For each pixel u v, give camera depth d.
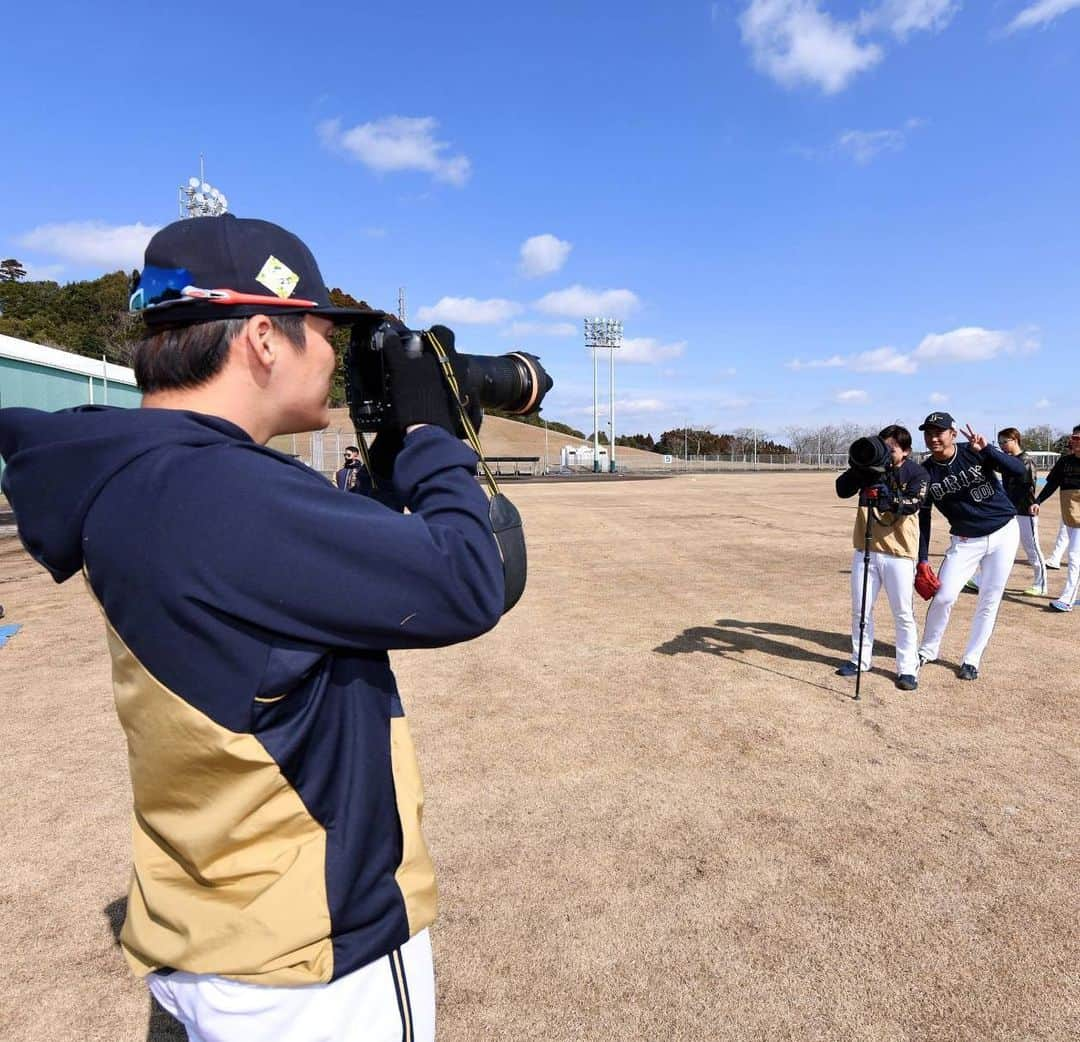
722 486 32.53
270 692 0.88
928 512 7.23
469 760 4.09
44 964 2.57
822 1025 2.25
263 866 0.93
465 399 1.17
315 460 37.41
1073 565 7.38
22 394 22.19
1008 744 4.22
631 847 3.22
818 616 7.30
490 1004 2.34
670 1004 2.34
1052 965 2.48
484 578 0.99
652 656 5.98
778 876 2.99
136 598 0.86
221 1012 0.96
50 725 4.63
